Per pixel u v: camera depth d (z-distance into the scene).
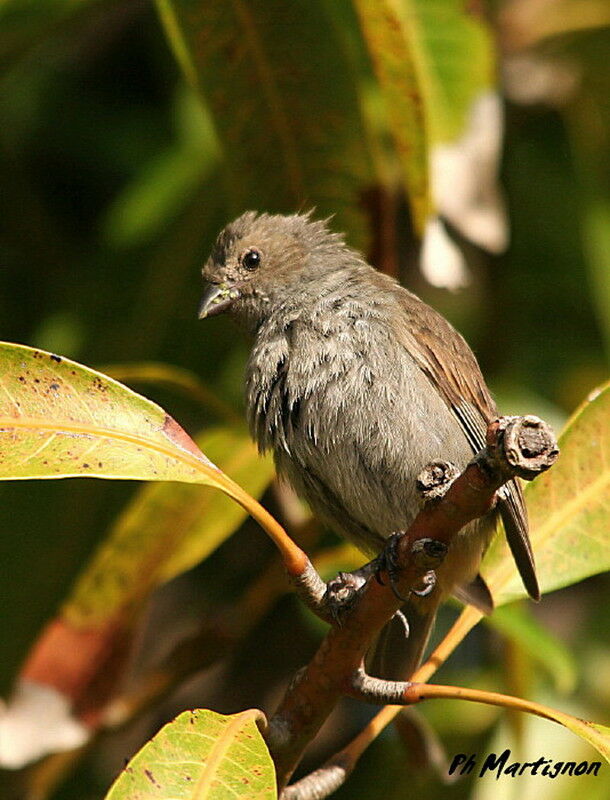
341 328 9.36
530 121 13.12
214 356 11.84
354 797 11.41
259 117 9.73
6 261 12.38
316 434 9.24
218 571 12.50
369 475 9.27
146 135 13.07
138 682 10.53
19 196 12.38
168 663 9.48
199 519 9.49
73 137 12.93
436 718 11.20
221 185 12.04
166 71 12.84
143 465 6.54
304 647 12.24
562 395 12.58
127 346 11.70
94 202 12.97
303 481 9.55
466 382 9.77
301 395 9.27
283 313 9.73
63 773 9.77
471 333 12.83
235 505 9.54
